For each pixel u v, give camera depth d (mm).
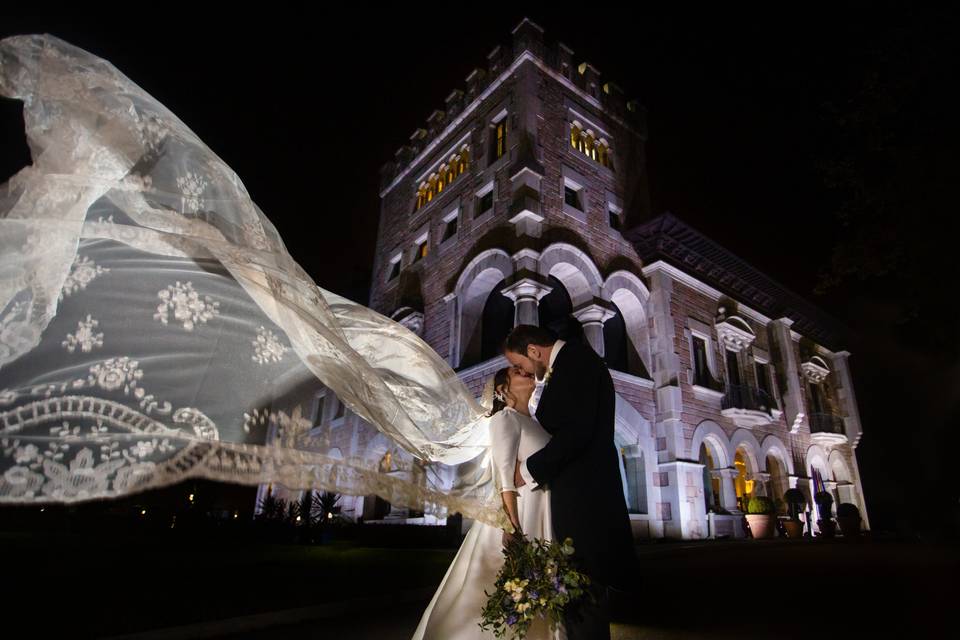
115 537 8328
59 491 1182
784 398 19672
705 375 16672
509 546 2002
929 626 4094
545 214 14953
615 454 2131
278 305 1734
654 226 16391
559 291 16891
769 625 4113
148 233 1619
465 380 14430
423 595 5555
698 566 8062
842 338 24078
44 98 1578
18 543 9477
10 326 1301
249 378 1546
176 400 1391
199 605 4242
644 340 15992
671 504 13539
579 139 17953
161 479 1260
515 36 17859
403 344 2658
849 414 22484
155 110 1769
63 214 1461
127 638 3408
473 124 18891
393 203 23109
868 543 13602
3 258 1354
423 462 1870
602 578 1841
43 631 3383
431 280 18219
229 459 1370
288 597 4793
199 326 1544
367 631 4027
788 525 15531
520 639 1854
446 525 9844
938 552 10289
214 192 1793
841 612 4625
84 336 1378
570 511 1943
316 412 1633
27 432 1212
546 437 2236
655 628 4012
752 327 19609
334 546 10383
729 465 15734
